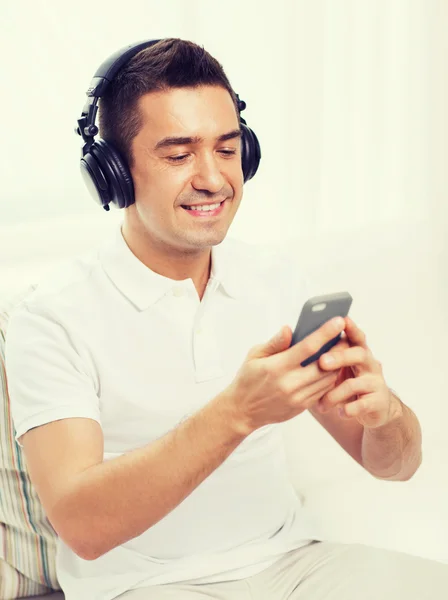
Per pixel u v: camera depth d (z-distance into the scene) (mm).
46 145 1982
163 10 2025
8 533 1416
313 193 2221
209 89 1176
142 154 1183
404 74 2279
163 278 1262
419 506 1635
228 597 1221
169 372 1263
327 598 1220
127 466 1033
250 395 963
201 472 1017
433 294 2119
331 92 2211
